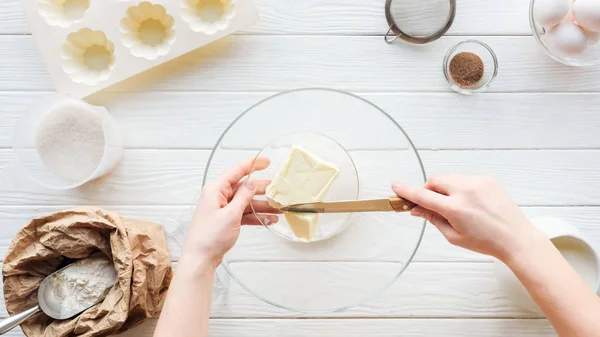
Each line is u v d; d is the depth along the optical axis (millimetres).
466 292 892
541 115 902
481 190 733
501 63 904
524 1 899
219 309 885
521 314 889
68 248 824
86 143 890
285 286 853
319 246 835
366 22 904
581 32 853
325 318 889
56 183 891
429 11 892
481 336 890
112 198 899
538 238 734
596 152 899
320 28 903
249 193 756
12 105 901
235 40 904
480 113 901
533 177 900
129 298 802
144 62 890
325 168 807
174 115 903
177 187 899
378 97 902
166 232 890
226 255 841
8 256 815
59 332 805
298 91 817
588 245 820
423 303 891
